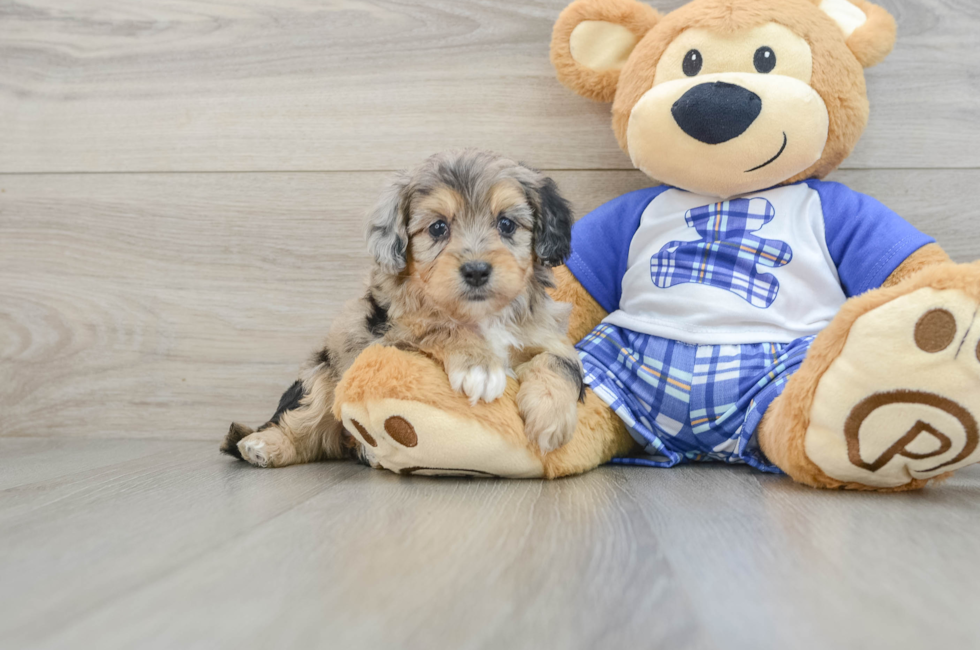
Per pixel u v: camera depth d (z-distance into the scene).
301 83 2.71
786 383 1.85
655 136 2.13
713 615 0.89
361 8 2.67
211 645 0.80
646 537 1.26
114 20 2.77
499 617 0.88
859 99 2.14
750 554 1.15
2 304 2.84
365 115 2.69
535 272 2.04
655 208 2.33
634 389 2.15
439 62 2.65
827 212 2.16
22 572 1.07
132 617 0.89
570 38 2.33
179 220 2.76
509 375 1.88
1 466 2.15
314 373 2.18
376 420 1.80
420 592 0.97
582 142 2.62
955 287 1.51
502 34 2.63
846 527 1.33
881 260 2.04
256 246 2.74
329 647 0.79
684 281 2.17
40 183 2.81
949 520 1.39
